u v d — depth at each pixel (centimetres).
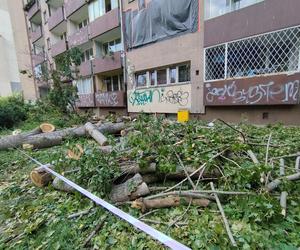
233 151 335
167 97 1040
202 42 858
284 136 485
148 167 301
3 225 249
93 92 1574
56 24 1845
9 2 2741
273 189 248
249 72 736
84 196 279
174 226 218
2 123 992
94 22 1374
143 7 1072
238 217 219
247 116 777
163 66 1045
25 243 213
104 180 269
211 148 348
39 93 2495
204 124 623
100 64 1416
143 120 624
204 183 291
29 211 267
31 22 2508
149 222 225
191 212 235
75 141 633
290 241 184
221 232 192
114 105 1362
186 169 300
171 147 344
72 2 1550
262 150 369
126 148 399
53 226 231
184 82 969
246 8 707
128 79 1245
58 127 908
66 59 1121
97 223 229
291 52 639
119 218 234
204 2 820
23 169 428
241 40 736
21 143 576
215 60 825
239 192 235
